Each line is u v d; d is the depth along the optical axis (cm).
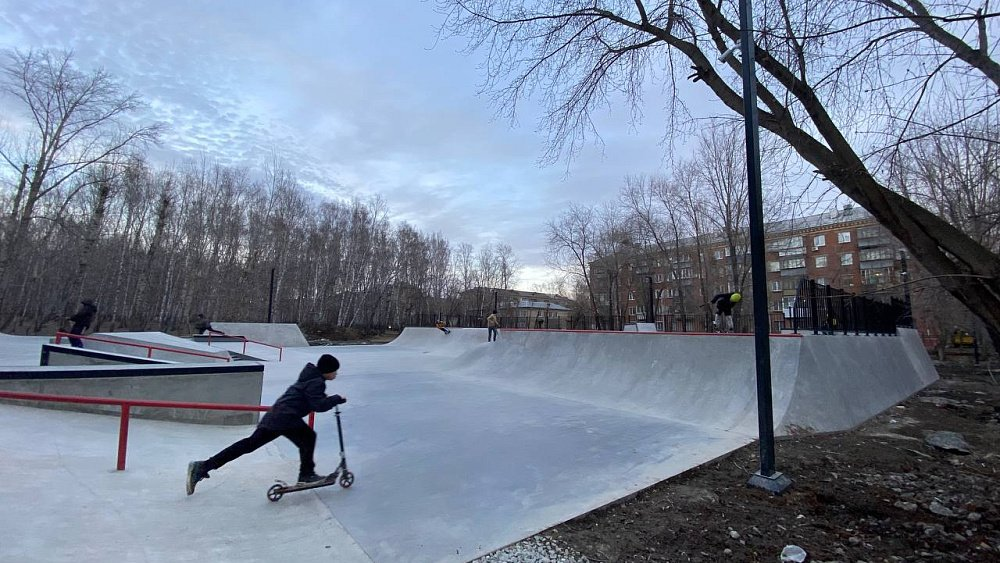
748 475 505
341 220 4806
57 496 362
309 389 421
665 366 932
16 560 267
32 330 3116
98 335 1354
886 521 393
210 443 591
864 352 1027
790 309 1412
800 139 409
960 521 393
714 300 1138
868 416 825
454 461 532
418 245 5372
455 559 319
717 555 333
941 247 358
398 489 445
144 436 572
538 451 571
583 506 409
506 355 1399
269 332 2639
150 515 356
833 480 490
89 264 3203
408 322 4647
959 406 970
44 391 598
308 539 340
